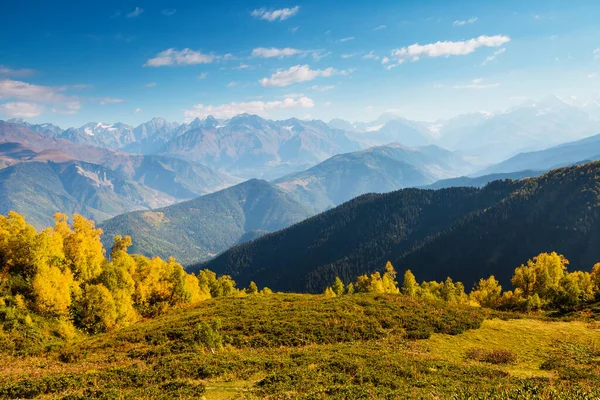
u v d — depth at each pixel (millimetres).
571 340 36969
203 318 45750
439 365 26672
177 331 39906
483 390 19969
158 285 66438
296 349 32781
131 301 56625
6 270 45312
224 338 37312
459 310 47344
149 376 23625
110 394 19656
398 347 33438
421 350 32625
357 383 22234
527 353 33062
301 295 70875
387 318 42312
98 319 47938
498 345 35406
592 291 69625
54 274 45594
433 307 48344
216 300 65875
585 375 25172
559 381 23719
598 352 32719
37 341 37719
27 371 27172
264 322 42062
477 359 30859
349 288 107250
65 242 55875
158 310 63094
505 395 18453
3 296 41781
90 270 56000
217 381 22891
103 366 29297
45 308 43500
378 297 53156
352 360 26625
